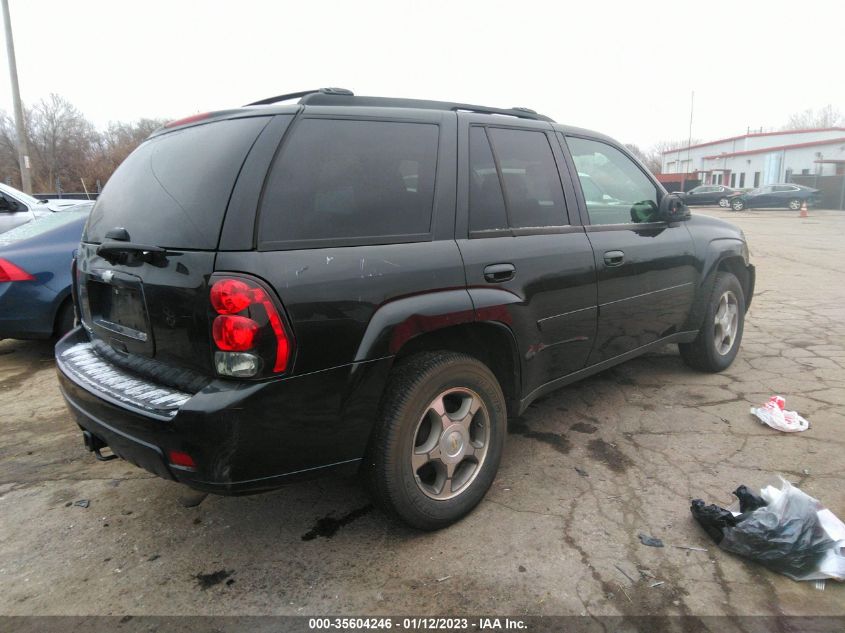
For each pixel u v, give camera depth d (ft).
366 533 8.81
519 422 12.54
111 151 150.61
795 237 54.75
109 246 7.59
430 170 8.66
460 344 9.10
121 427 7.27
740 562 7.96
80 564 8.27
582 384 14.71
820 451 10.92
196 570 8.07
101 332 8.74
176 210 7.30
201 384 7.00
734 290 15.19
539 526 8.84
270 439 6.91
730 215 93.61
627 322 11.83
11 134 153.89
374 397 7.63
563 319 10.25
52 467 11.10
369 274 7.51
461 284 8.47
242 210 6.82
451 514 8.70
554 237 10.18
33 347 19.45
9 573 8.11
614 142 12.64
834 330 19.86
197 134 7.97
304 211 7.25
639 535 8.57
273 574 7.95
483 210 9.20
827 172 138.21
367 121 8.21
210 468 6.73
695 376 15.23
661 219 12.90
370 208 7.89
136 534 8.94
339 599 7.45
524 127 10.43
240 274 6.63
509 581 7.68
